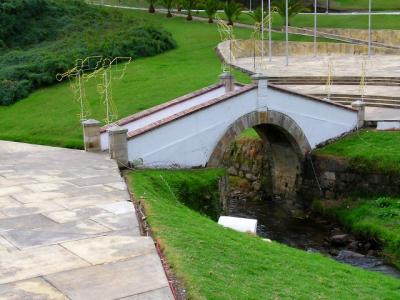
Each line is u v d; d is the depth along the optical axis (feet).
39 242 36.11
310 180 82.89
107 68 129.80
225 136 72.28
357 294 37.11
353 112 86.58
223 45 157.38
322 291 35.24
